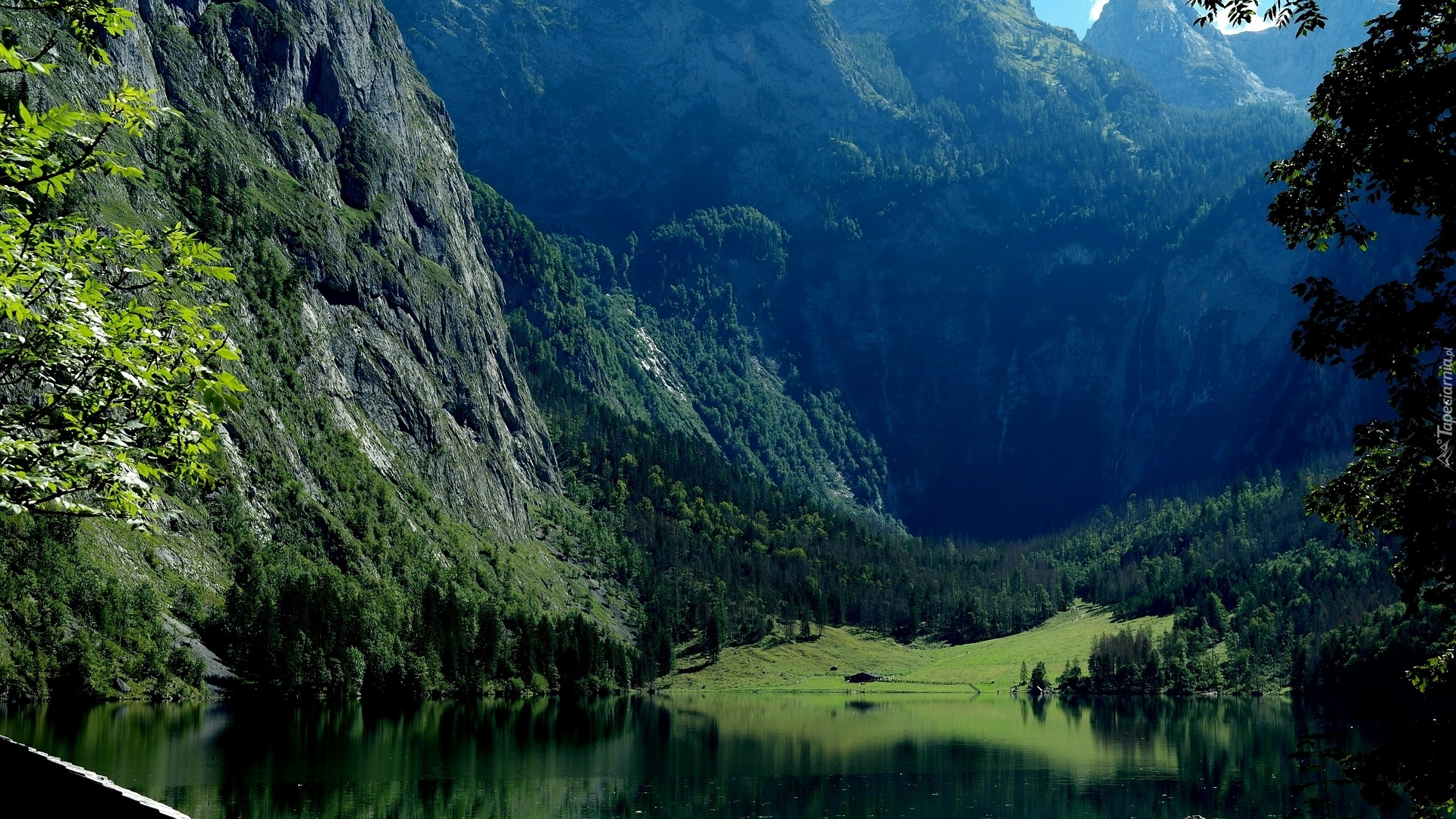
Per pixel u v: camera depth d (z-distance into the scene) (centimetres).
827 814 12088
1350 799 11944
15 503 2458
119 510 2681
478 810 11356
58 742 12575
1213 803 12850
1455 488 2419
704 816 11812
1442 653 2595
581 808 11950
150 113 2808
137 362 2689
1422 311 2381
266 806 10594
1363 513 2614
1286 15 2577
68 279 2589
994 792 13650
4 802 1672
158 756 12519
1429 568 2480
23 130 2567
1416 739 2269
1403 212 2450
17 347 2523
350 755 13988
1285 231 2669
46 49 2744
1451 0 2320
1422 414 2452
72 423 2588
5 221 2542
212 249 2905
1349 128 2498
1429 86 2288
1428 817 2367
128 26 2878
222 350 2838
